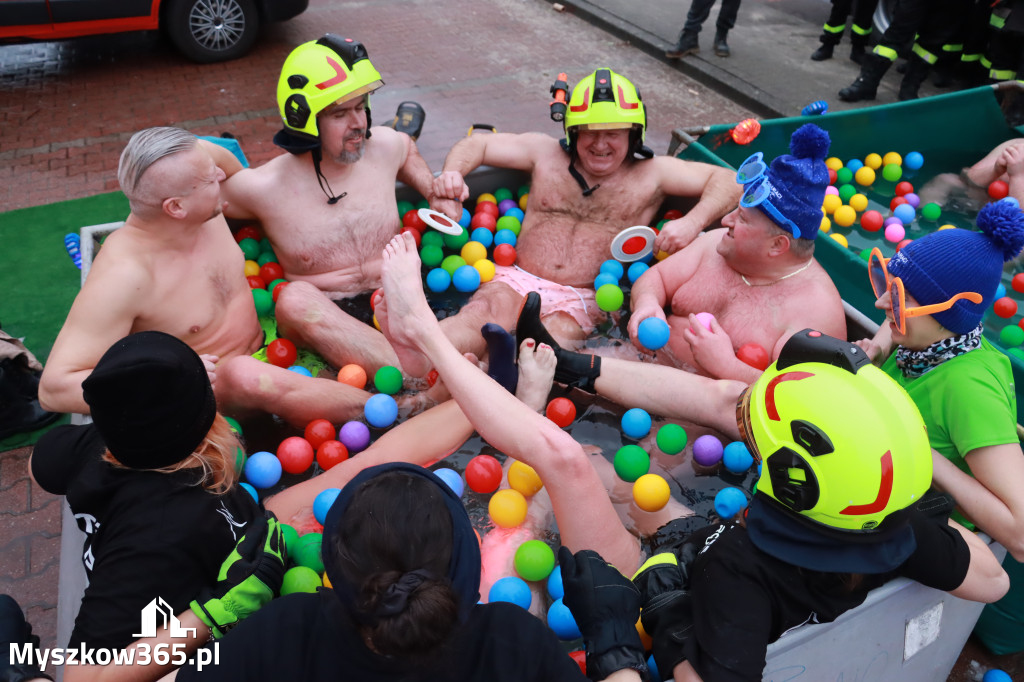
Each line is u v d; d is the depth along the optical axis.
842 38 8.99
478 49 8.81
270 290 3.92
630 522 2.88
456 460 3.12
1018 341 4.02
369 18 9.61
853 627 2.05
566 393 3.49
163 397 1.79
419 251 4.32
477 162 4.36
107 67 8.04
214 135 6.77
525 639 1.57
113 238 2.88
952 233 2.26
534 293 3.26
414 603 1.27
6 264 4.90
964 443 2.27
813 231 3.27
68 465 2.13
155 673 1.87
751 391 1.94
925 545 1.95
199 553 1.90
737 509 2.84
